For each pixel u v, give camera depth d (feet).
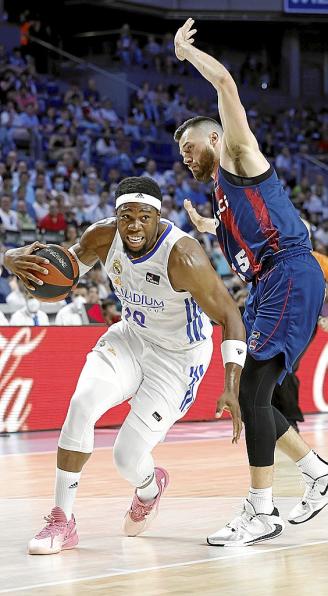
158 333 39.01
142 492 39.96
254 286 40.11
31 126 154.92
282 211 38.32
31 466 65.21
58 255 38.17
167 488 54.75
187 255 36.70
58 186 143.02
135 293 38.14
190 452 73.92
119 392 38.96
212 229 46.14
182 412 40.29
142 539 39.52
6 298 96.63
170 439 83.61
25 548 37.70
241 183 37.88
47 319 93.86
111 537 40.04
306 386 104.99
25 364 86.84
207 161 39.93
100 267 113.60
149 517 40.11
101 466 64.90
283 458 68.90
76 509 47.47
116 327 40.86
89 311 95.45
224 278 129.08
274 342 38.17
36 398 87.71
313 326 38.70
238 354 36.55
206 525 42.55
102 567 33.99
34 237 122.83
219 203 39.09
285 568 33.42
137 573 32.81
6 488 54.95
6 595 29.53
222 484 56.29
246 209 38.24
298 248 38.55
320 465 41.29
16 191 134.10
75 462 37.91
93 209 138.51
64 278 38.06
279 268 38.32
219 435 86.69
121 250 38.06
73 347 90.33
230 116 36.76
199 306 37.40
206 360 40.45
